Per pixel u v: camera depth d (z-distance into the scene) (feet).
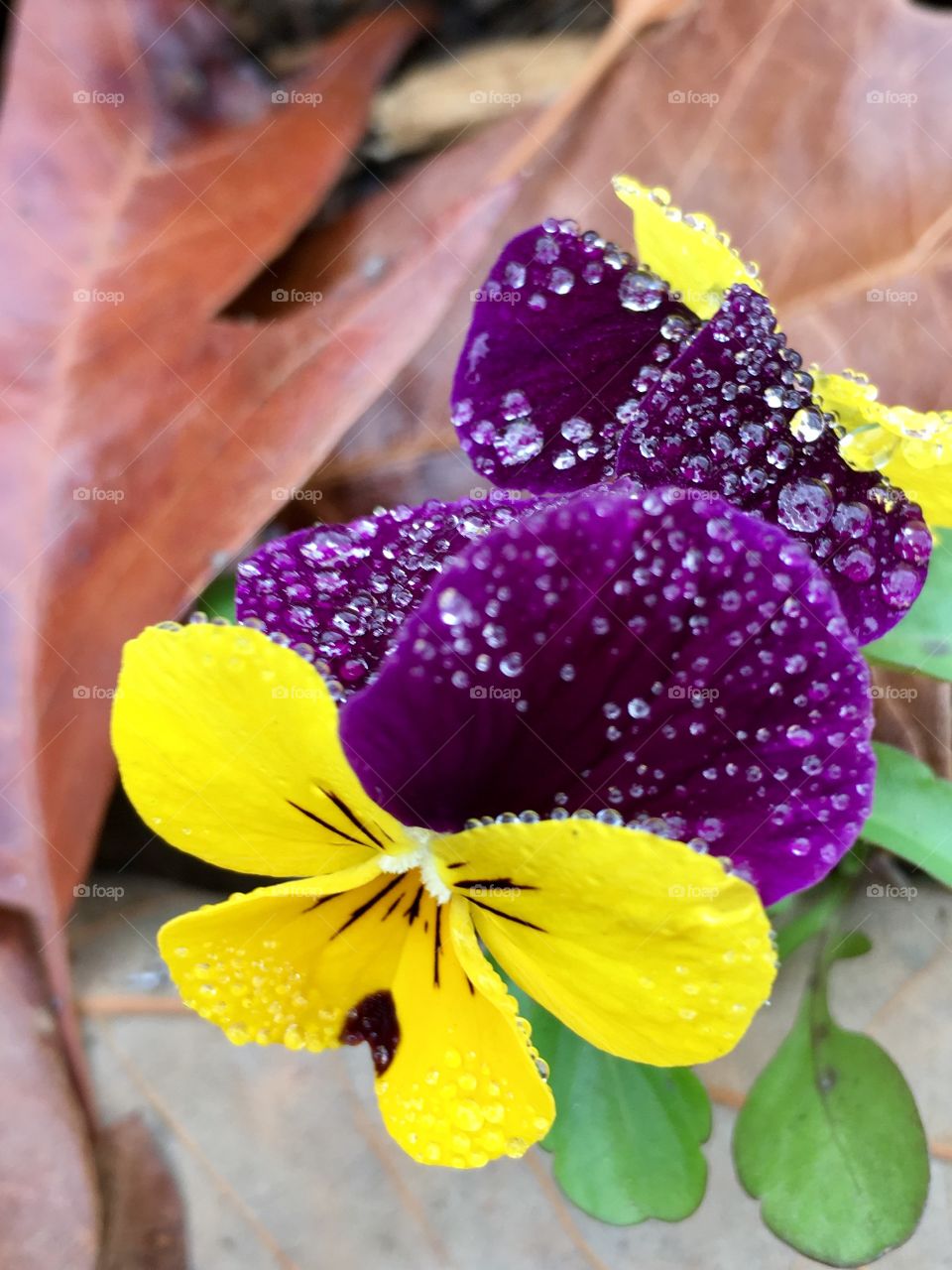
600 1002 0.27
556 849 0.25
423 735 0.27
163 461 0.41
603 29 0.54
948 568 0.35
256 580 0.31
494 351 0.33
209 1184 0.38
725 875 0.25
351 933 0.29
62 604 0.40
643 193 0.30
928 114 0.41
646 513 0.25
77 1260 0.37
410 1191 0.37
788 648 0.26
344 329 0.42
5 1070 0.38
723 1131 0.36
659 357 0.32
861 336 0.41
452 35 0.55
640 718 0.27
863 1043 0.35
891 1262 0.35
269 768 0.27
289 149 0.48
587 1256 0.36
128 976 0.40
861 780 0.27
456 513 0.30
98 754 0.39
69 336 0.43
